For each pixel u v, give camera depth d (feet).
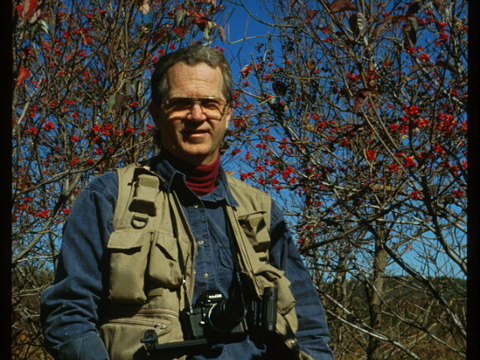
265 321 5.22
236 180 6.22
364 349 18.70
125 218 5.27
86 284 5.02
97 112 13.79
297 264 6.13
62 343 4.83
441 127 11.55
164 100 5.74
